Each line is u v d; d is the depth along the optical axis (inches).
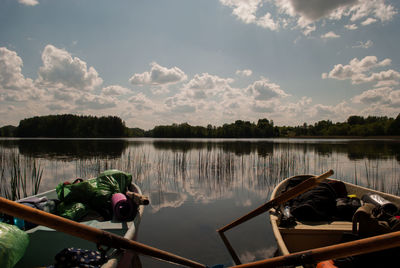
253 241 185.3
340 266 102.2
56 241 130.2
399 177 419.5
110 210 168.1
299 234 144.5
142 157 724.0
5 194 281.0
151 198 308.0
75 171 472.7
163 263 157.0
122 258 108.8
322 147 1202.6
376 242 72.0
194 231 203.2
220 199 303.7
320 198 162.6
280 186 229.1
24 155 724.0
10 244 99.5
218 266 143.9
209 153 853.2
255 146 1290.6
